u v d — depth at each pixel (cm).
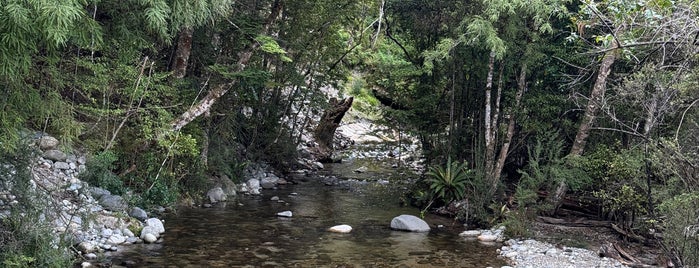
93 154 999
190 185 1215
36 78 680
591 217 1139
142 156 1089
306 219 1121
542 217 1122
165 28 680
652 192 798
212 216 1095
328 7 1501
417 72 1395
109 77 957
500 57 1071
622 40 574
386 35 1653
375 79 1816
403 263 829
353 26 1866
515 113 1207
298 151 1878
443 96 1428
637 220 918
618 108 981
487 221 1107
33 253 612
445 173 1261
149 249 827
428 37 1424
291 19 1476
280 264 792
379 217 1178
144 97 1020
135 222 910
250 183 1447
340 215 1184
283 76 1528
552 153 1097
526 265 827
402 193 1487
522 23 1138
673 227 665
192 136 1178
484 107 1325
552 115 1230
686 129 767
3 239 595
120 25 757
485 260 855
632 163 842
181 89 1177
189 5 685
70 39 689
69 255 683
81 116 1041
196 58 1263
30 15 504
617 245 941
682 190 695
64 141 787
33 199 670
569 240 969
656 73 735
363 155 2331
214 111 1289
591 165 1005
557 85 1268
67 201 850
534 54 1133
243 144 1634
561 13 1060
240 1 1256
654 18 522
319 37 1580
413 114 1441
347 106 2177
